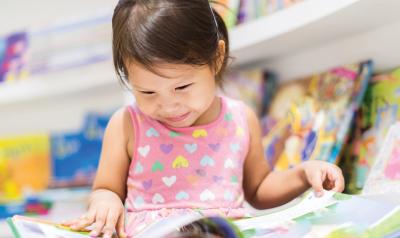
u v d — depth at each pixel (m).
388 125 0.92
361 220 0.62
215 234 0.58
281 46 1.12
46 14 1.84
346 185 0.95
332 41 1.09
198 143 0.85
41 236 0.61
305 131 1.05
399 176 0.80
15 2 1.88
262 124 1.21
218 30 0.81
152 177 0.84
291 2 1.03
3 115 1.90
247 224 0.67
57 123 1.85
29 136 1.73
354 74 1.00
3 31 1.89
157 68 0.71
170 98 0.74
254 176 0.92
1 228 1.34
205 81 0.76
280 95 1.20
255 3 1.13
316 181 0.77
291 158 1.05
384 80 0.96
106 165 0.85
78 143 1.68
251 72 1.26
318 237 0.60
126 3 0.77
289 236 0.61
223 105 0.89
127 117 0.87
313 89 1.10
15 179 1.71
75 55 1.53
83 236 0.66
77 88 1.54
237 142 0.87
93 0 1.75
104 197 0.80
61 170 1.68
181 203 0.81
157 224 0.62
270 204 0.90
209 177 0.84
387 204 0.65
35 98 1.68
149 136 0.85
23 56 1.66
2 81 1.69
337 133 0.95
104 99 1.77
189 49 0.72
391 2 0.83
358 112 0.99
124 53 0.74
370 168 0.91
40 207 1.45
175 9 0.74
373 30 1.00
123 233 0.74
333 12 0.87
